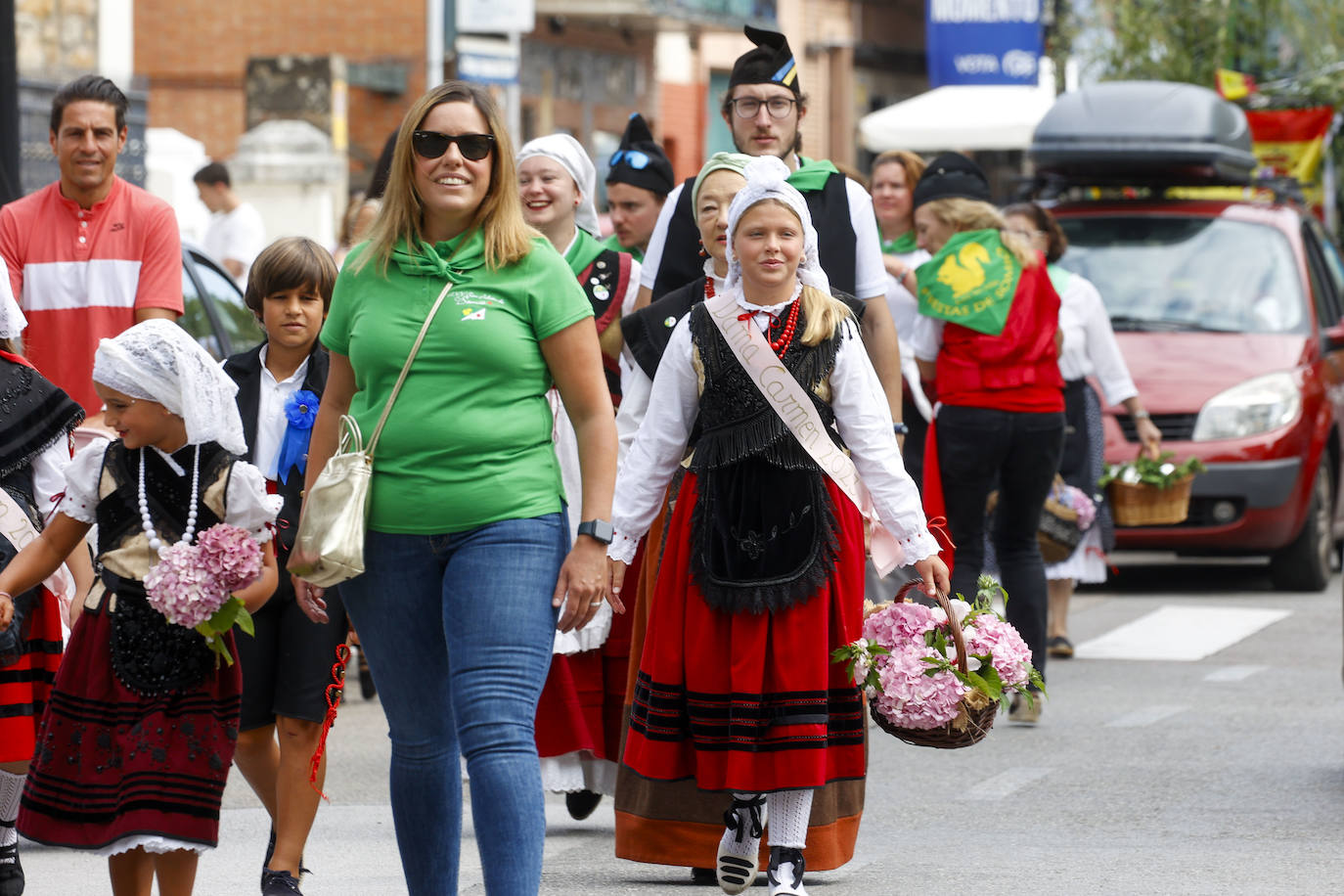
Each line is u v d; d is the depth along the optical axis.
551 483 12.15
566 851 16.22
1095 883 14.83
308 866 15.62
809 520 13.49
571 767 16.58
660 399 13.80
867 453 13.59
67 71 41.28
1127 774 19.03
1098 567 26.22
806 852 13.79
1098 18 57.53
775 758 13.41
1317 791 18.11
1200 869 15.27
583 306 12.23
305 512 11.84
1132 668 25.41
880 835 16.61
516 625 11.82
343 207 49.94
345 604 12.37
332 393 12.59
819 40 84.62
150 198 19.41
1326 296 35.12
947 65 55.66
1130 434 31.69
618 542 13.84
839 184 16.66
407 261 12.09
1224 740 20.58
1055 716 22.14
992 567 23.72
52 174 38.50
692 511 13.71
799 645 13.44
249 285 15.12
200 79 62.34
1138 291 33.72
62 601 14.88
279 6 61.62
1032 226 26.12
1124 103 34.66
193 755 12.22
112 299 19.06
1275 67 57.34
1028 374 21.05
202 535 12.04
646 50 72.19
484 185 12.09
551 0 65.19
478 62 36.06
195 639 12.27
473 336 11.93
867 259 16.58
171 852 12.44
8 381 14.60
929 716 13.38
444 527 11.93
